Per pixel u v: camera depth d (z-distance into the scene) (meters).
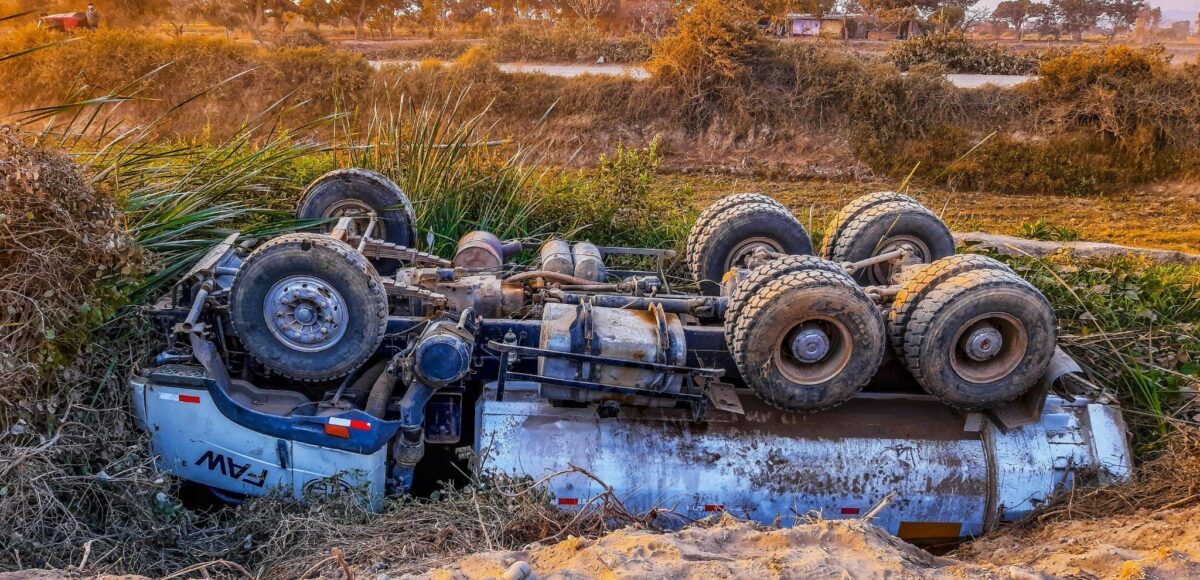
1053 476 4.82
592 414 4.78
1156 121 20.97
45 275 4.35
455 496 4.63
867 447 4.77
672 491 4.61
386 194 6.39
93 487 4.19
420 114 9.20
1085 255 9.07
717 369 4.62
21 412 4.18
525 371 4.83
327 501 4.46
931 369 4.62
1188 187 20.62
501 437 4.68
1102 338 6.21
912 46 27.97
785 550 3.64
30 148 4.60
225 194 6.85
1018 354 4.63
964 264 4.73
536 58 29.05
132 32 27.34
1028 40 61.28
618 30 37.66
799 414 4.85
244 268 4.34
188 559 4.14
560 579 3.28
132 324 4.73
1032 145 21.34
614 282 6.51
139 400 4.48
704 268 6.34
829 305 4.44
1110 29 69.25
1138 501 4.66
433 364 4.44
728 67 23.02
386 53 32.31
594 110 23.02
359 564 3.88
